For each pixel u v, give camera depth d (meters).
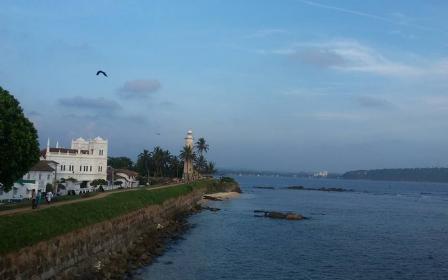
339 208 159.12
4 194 81.25
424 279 55.62
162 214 89.38
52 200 63.56
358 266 61.53
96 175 150.38
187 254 64.31
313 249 73.06
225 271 55.56
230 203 161.12
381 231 99.06
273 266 59.50
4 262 33.59
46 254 39.53
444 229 106.19
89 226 49.94
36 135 58.62
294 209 147.50
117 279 48.47
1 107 51.66
